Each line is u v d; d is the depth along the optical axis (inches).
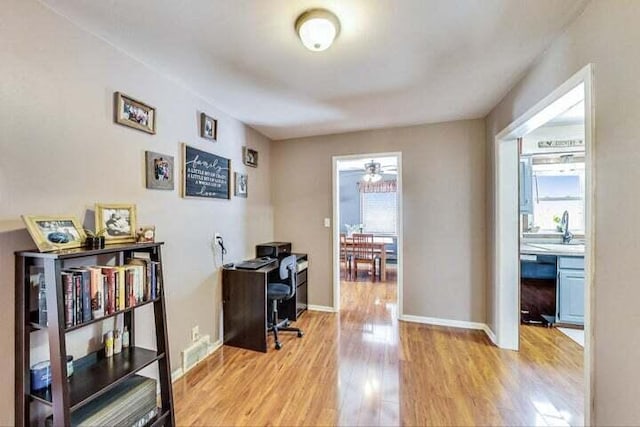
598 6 53.7
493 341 113.8
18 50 52.7
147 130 79.3
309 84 92.2
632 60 46.1
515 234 107.4
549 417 71.2
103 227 65.2
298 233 156.7
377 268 245.0
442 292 131.9
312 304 154.3
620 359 49.3
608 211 51.8
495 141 111.1
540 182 151.0
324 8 57.3
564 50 65.1
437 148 132.1
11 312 51.8
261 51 73.1
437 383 85.4
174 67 81.0
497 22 62.0
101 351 67.4
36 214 55.2
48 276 48.4
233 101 106.1
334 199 150.4
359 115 121.8
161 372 69.4
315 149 153.3
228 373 91.9
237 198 126.1
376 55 75.1
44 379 53.1
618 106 49.2
